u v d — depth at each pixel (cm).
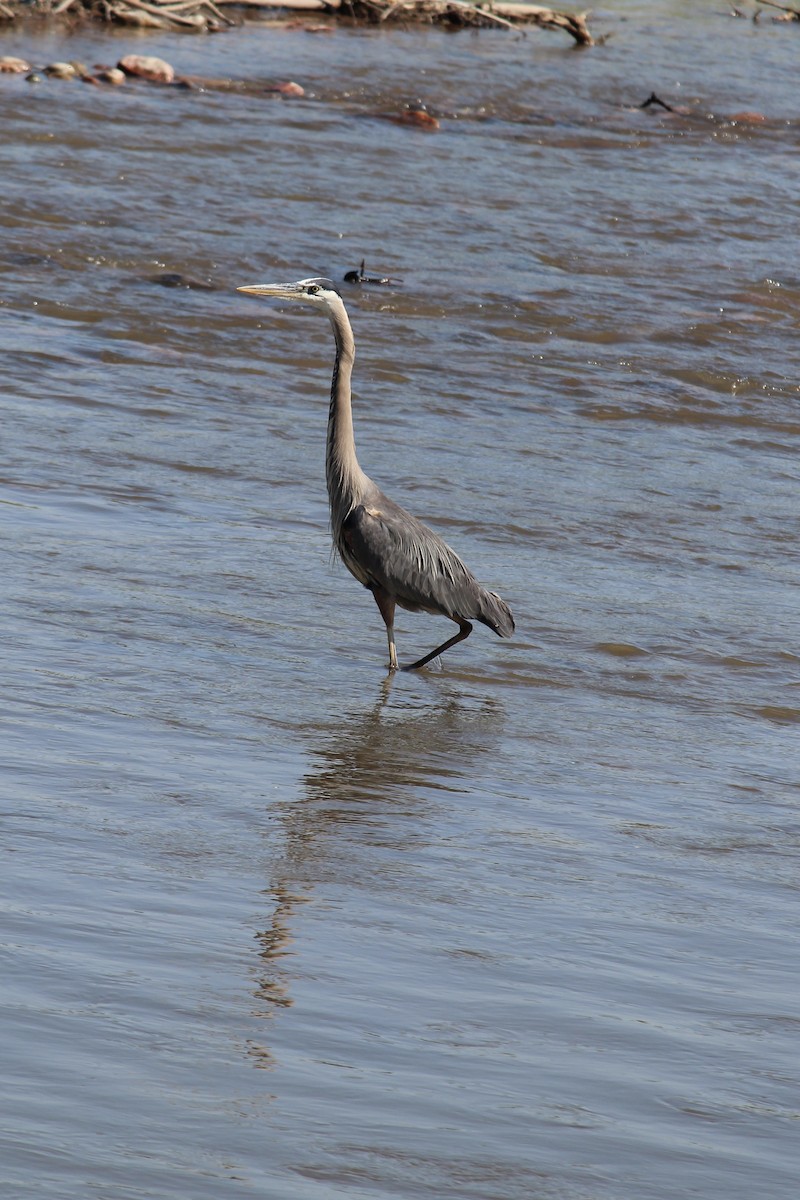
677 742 1173
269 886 825
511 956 773
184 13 4969
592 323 2539
